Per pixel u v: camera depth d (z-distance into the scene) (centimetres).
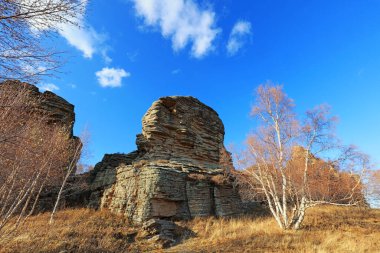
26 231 1309
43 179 1714
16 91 570
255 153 1898
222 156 2722
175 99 2666
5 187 1098
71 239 1241
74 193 2359
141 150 2497
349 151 1686
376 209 2759
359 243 1267
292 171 1830
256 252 1177
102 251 1167
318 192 1852
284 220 1666
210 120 2980
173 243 1421
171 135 2508
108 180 2328
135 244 1362
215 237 1487
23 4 332
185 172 2180
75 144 2538
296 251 1163
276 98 1872
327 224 1817
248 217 2116
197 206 2008
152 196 1822
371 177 1684
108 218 1794
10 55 345
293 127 1806
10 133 609
